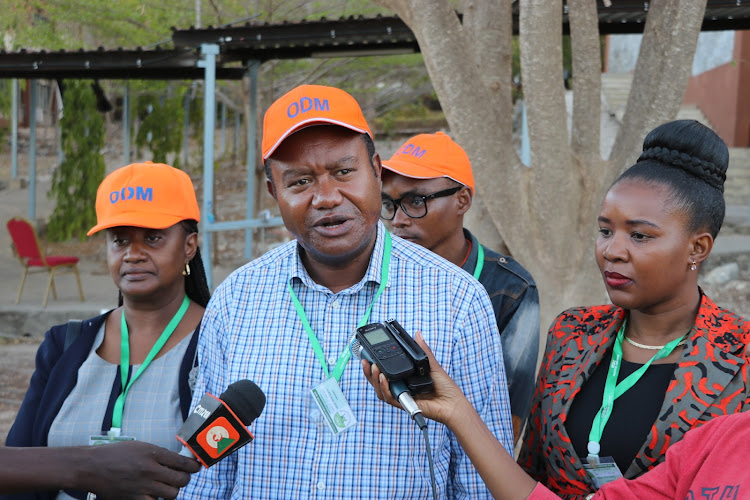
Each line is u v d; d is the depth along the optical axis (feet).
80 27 41.65
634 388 6.11
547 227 11.59
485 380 6.28
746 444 4.45
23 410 7.50
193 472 5.71
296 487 6.05
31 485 5.44
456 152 10.24
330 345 6.25
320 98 5.78
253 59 27.94
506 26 11.89
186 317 7.94
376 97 47.44
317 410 6.08
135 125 59.00
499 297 9.64
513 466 5.25
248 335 6.43
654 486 4.96
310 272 6.52
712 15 19.40
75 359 7.55
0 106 60.80
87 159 44.37
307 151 5.78
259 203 39.99
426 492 6.04
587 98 11.59
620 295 6.00
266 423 6.16
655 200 5.83
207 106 25.57
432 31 11.37
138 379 7.49
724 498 4.36
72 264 30.63
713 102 54.75
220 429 5.59
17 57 27.50
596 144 11.67
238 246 43.04
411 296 6.30
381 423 6.01
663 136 6.08
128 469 5.49
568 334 6.70
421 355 5.25
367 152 6.01
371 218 6.04
